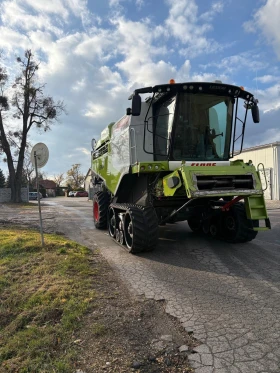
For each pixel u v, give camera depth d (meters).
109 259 6.04
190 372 2.56
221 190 5.50
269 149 21.27
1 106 28.05
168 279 4.82
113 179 8.34
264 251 6.43
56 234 8.85
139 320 3.47
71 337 3.14
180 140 6.36
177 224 10.35
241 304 3.83
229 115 6.66
